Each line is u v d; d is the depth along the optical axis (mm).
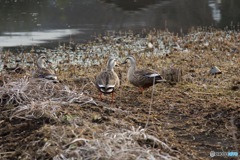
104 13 34719
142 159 9016
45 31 28688
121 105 13414
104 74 13586
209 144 10906
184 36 26875
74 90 13445
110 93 14078
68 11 35438
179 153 10211
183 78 16172
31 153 9594
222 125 11930
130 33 27812
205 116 12516
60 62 20484
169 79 15766
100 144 9367
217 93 14578
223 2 38406
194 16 33500
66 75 17469
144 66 18719
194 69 18078
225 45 23328
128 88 15227
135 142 9836
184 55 21094
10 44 25156
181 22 31781
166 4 38062
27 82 13305
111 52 22562
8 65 20266
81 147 9352
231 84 15617
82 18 33000
